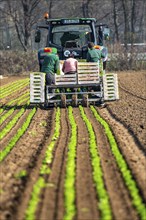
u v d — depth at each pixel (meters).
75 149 24.98
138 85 60.16
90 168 21.34
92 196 17.75
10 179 20.05
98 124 32.19
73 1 156.50
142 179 19.48
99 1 168.12
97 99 41.38
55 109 39.69
